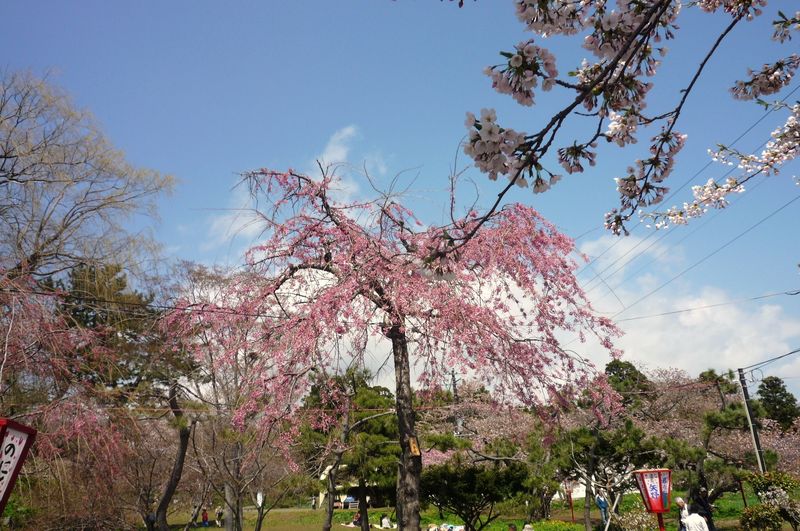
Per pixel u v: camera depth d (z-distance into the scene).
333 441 12.77
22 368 9.48
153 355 11.93
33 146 13.41
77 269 13.12
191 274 13.48
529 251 9.71
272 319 9.45
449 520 26.95
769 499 15.39
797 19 4.50
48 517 10.52
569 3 3.33
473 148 3.16
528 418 17.22
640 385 27.48
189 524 13.37
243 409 8.98
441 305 8.84
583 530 20.64
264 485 12.86
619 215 4.46
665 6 2.98
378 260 9.01
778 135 6.23
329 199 9.94
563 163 3.69
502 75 3.08
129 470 11.38
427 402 10.16
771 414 42.78
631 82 3.60
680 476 17.31
